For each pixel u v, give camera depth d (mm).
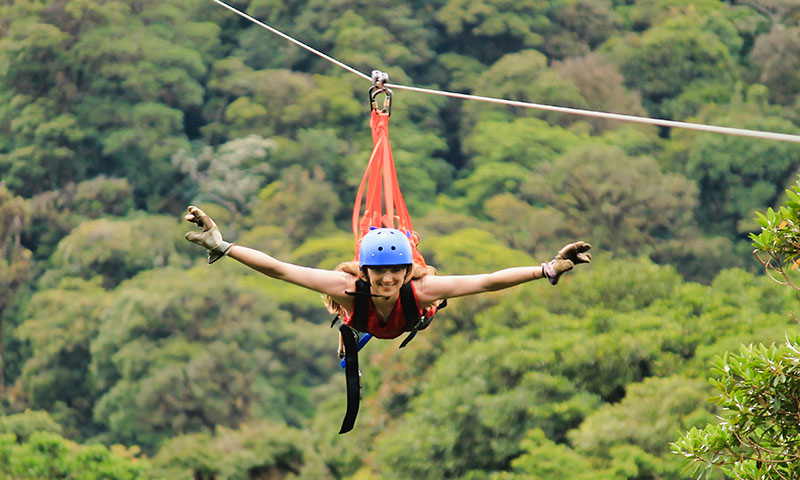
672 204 140125
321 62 184625
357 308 14008
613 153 143125
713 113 162500
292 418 122938
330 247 144125
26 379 129500
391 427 77688
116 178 165875
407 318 13969
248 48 188375
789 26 180000
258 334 124688
